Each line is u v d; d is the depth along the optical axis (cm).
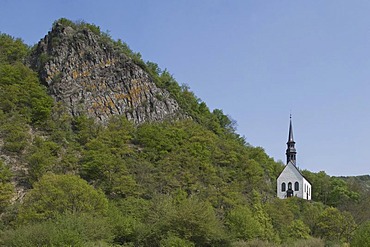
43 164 9200
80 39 13725
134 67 13912
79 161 10000
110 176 9344
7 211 7788
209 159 11750
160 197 8238
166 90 14625
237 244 6525
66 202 6644
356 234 5784
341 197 15250
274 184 14912
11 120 10919
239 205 9031
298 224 8706
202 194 9600
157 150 11519
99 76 13250
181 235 6109
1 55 13712
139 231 6406
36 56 13675
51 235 4638
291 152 15725
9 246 4834
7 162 9512
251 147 15562
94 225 5647
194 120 14688
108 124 12306
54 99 12281
